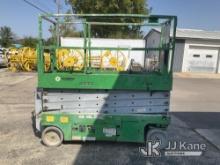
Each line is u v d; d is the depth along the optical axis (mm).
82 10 21250
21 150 4676
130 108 4758
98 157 4473
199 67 23156
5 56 21172
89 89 4695
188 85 14656
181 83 15461
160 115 4742
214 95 11445
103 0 20641
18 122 6336
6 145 4891
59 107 4793
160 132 4812
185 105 9055
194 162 4430
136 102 4738
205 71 23281
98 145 4965
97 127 4797
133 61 5184
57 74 4598
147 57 5320
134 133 4797
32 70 19203
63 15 4797
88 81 4609
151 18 4750
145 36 8234
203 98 10578
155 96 4711
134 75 4602
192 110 8320
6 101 8672
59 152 4621
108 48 4617
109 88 4629
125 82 4605
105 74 4609
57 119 4785
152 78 4586
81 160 4336
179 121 6938
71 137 4867
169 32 4672
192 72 22844
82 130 4828
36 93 4887
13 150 4672
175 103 9344
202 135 5809
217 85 15219
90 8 21000
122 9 20734
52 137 4855
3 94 9891
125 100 4738
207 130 6199
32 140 5156
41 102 4871
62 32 6062
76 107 4789
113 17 5418
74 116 4773
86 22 5176
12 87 11617
